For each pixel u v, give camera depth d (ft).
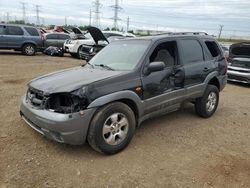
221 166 12.12
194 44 17.54
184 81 15.99
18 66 38.11
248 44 32.99
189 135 15.48
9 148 12.71
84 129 11.53
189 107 21.11
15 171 10.91
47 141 13.55
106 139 12.25
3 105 18.95
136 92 13.15
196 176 11.24
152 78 13.96
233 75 34.47
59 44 61.62
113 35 53.98
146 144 13.96
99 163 11.87
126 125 12.92
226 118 19.19
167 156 12.81
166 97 14.89
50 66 39.81
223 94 28.25
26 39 52.24
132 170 11.46
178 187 10.46
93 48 38.73
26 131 14.58
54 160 11.92
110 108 12.05
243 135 16.06
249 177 11.33
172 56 15.71
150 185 10.52
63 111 11.34
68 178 10.71
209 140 14.99
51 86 11.91
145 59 14.01
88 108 11.42
